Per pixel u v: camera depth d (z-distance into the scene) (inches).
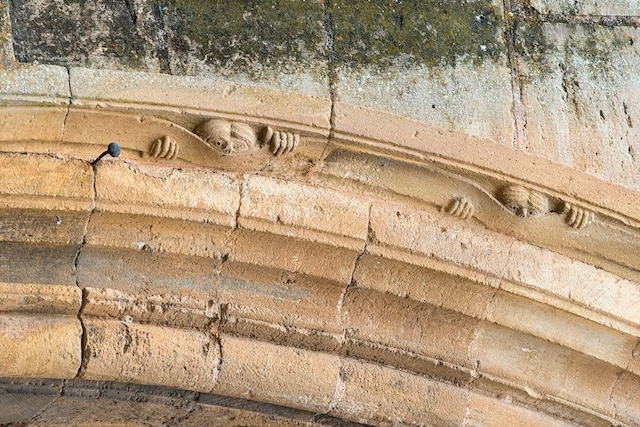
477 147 302.8
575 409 316.2
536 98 324.5
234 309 289.4
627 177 323.0
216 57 298.7
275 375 291.0
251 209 287.0
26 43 282.0
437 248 299.7
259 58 302.5
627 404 321.7
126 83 277.9
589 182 310.2
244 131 285.6
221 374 287.0
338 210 294.0
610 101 331.9
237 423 296.8
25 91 268.7
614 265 317.1
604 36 340.8
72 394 281.4
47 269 277.0
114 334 279.7
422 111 310.7
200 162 288.0
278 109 288.4
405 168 299.4
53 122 273.9
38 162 273.6
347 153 295.7
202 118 283.1
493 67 324.5
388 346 300.4
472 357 307.4
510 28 332.5
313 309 295.9
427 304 301.9
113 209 277.1
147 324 284.2
